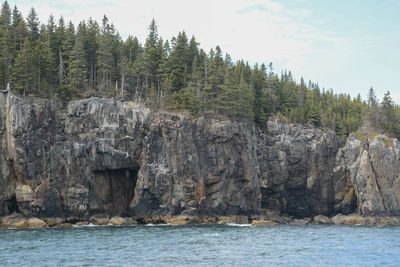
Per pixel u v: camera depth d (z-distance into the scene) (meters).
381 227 106.81
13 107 91.00
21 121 91.31
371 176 123.88
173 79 125.88
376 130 138.12
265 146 128.25
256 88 140.50
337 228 101.31
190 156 107.06
